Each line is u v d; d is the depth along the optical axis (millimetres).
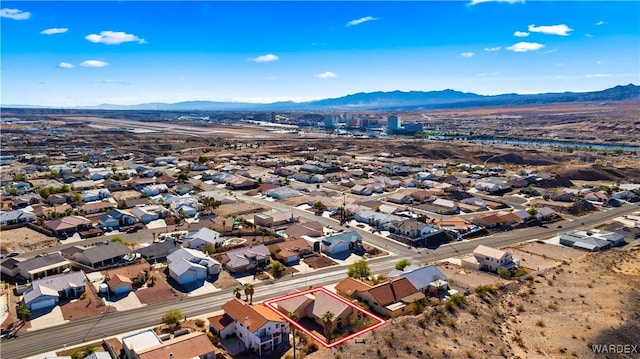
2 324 83875
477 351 70375
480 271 109812
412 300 89000
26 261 108375
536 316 81375
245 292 88938
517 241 134625
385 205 172625
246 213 167250
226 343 76875
